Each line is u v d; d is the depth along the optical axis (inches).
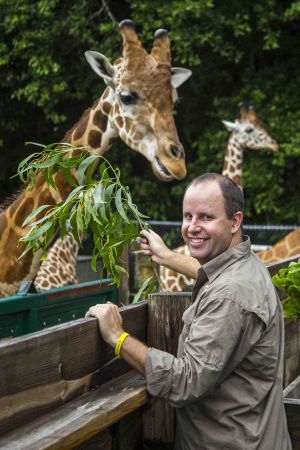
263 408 80.6
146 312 98.7
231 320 76.7
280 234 476.1
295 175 484.1
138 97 176.9
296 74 488.4
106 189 96.0
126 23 182.7
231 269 81.5
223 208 83.2
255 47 492.1
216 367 75.9
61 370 75.4
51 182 109.5
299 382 114.5
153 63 181.0
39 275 242.4
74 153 178.4
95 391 81.4
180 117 528.7
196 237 83.9
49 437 65.6
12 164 519.2
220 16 440.1
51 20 442.6
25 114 505.0
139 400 80.1
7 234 162.6
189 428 82.0
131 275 185.3
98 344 83.0
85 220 95.7
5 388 66.4
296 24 494.9
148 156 178.4
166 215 514.0
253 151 470.9
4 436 66.1
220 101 479.5
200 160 484.1
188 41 436.1
